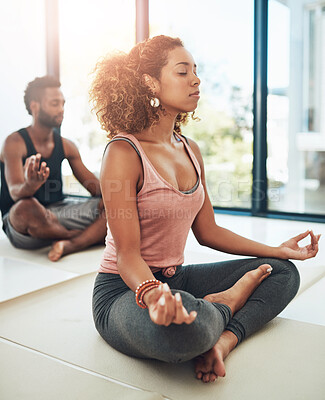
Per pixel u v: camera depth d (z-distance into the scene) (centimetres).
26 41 460
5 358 157
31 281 252
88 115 480
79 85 485
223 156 466
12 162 300
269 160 446
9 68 446
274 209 452
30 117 459
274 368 148
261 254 180
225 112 456
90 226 312
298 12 411
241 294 164
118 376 145
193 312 118
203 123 466
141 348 140
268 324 184
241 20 436
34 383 140
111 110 157
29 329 182
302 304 211
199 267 183
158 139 160
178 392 135
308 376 143
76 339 172
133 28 479
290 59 421
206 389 137
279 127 436
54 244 297
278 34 423
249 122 449
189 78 154
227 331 156
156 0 470
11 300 215
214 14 446
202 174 183
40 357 158
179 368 149
